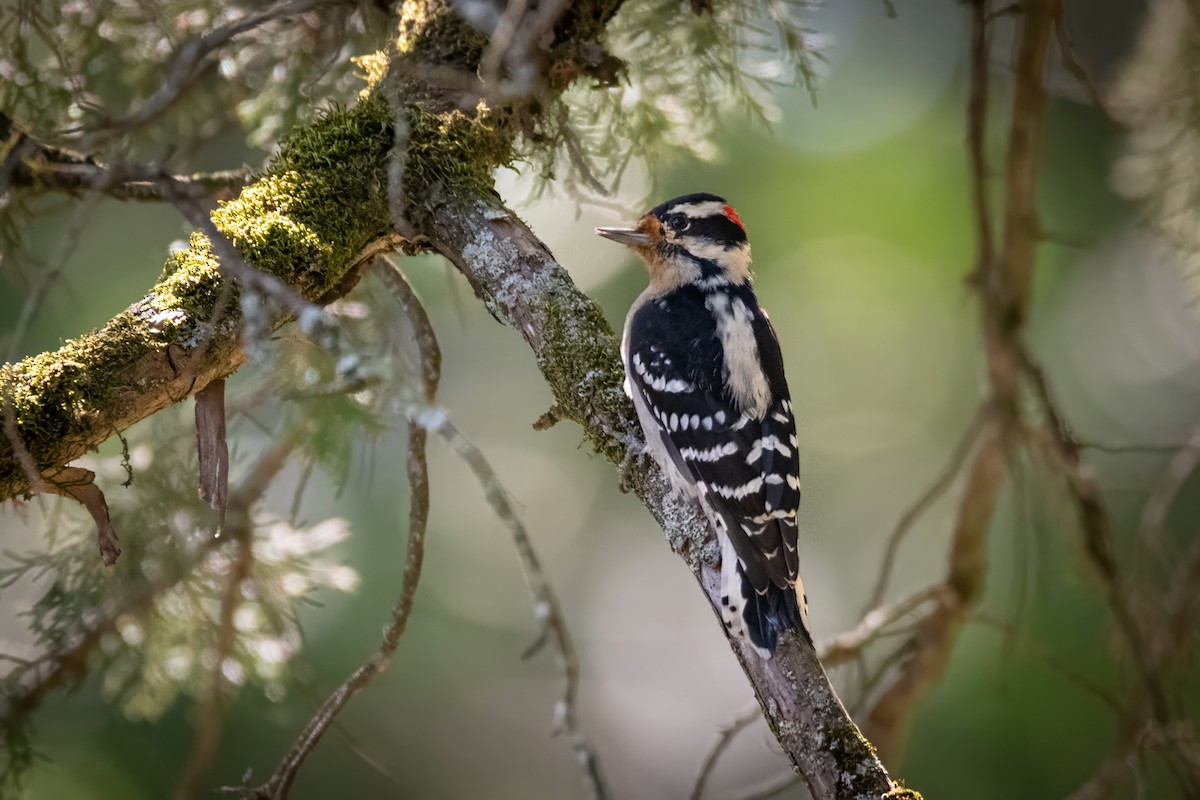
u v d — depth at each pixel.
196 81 9.08
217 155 11.54
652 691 16.20
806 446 15.34
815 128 14.16
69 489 6.59
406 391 5.54
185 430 9.42
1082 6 14.27
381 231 7.50
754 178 14.12
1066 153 14.38
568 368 7.50
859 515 15.31
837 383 15.18
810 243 14.31
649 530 16.14
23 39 8.66
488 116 7.79
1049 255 14.45
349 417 9.20
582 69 8.20
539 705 15.16
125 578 9.24
